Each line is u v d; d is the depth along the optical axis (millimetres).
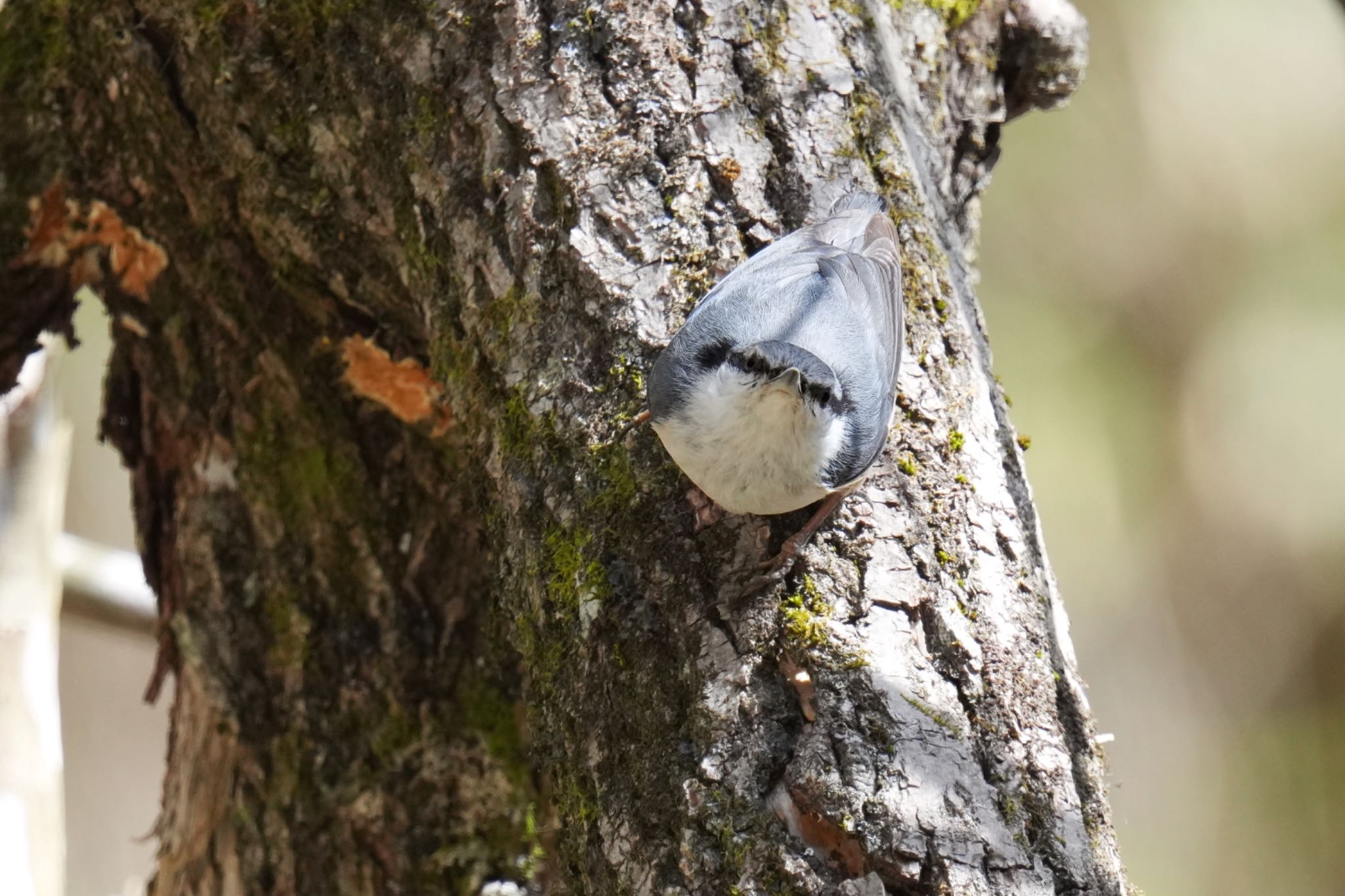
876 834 5133
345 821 8172
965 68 8297
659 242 6637
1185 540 19141
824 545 6035
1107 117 19594
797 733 5523
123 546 19391
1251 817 18359
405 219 7199
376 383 7906
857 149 7066
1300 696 18734
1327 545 18922
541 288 6617
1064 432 19078
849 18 7395
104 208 8023
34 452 9992
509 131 6828
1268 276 19469
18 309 8422
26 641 9648
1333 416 19000
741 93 6969
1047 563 6633
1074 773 5754
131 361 8531
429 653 8141
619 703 5914
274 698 8266
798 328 6246
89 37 7574
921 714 5465
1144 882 18016
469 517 7977
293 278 7688
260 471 8180
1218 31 19500
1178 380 19453
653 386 6238
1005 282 19609
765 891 5199
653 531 6207
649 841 5570
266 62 7285
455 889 8094
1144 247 19547
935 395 6672
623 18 6957
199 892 8648
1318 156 19359
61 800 9570
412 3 7129
